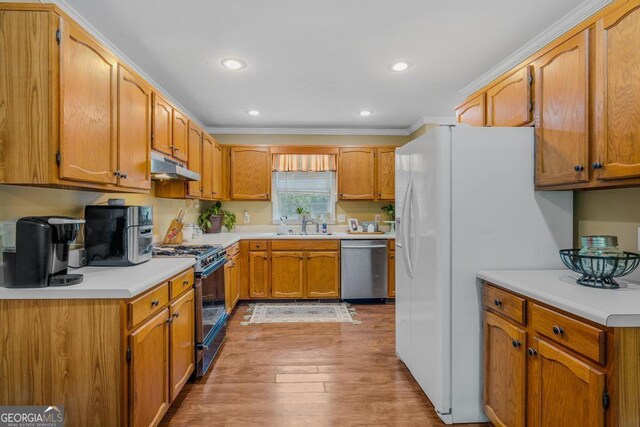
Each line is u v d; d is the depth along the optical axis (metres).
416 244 2.16
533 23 2.07
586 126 1.52
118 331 1.39
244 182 4.46
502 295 1.64
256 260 4.09
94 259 1.94
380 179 4.54
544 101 1.79
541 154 1.82
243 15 1.98
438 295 1.84
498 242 1.85
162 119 2.46
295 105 3.66
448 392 1.85
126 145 1.93
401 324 2.49
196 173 3.10
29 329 1.39
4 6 1.36
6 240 1.41
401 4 1.88
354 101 3.53
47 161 1.38
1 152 1.37
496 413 1.70
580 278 1.57
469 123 2.60
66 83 1.43
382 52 2.45
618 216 1.72
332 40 2.27
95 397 1.39
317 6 1.90
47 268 1.43
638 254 1.50
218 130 4.65
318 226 4.62
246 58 2.54
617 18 1.37
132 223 1.95
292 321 3.48
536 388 1.41
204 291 2.39
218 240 3.53
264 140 4.71
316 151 4.50
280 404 2.03
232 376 2.36
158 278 1.65
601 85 1.45
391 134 4.75
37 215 1.77
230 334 3.13
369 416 1.92
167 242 3.13
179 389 1.96
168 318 1.80
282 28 2.12
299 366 2.51
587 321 1.17
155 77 2.90
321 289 4.14
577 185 1.60
